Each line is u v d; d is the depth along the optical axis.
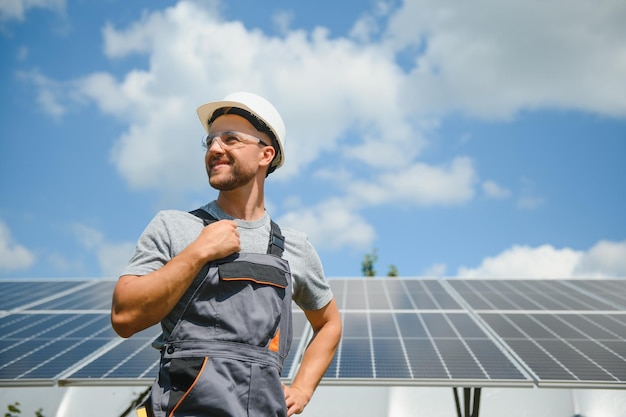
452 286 12.65
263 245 2.78
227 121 2.82
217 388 2.34
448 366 7.44
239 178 2.76
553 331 9.03
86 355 8.21
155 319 2.38
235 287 2.51
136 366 7.69
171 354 2.43
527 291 12.13
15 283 13.77
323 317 3.17
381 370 7.32
